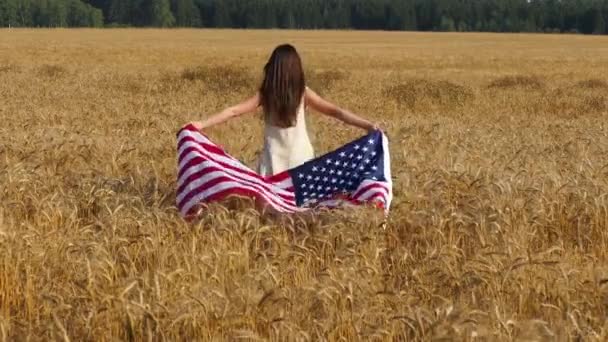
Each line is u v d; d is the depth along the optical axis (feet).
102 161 36.09
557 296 19.58
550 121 65.00
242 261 21.43
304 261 21.98
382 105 76.43
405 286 20.39
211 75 103.40
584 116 71.87
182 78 105.29
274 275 19.29
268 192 26.68
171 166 35.73
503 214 25.39
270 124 27.78
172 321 17.12
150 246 22.09
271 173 27.76
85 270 19.81
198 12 566.36
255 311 17.72
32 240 21.84
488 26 552.82
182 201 26.48
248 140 45.09
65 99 77.66
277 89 27.22
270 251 21.72
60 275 20.67
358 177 27.48
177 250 22.48
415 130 50.98
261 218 25.79
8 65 140.15
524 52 230.68
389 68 156.87
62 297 18.48
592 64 173.37
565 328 17.62
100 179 30.40
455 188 29.68
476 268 20.38
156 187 28.50
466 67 162.40
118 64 155.33
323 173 27.48
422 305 19.11
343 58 189.26
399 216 25.68
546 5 544.62
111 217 23.97
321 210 25.32
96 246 20.76
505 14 552.41
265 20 543.39
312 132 49.21
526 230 25.22
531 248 24.41
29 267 20.12
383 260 22.90
